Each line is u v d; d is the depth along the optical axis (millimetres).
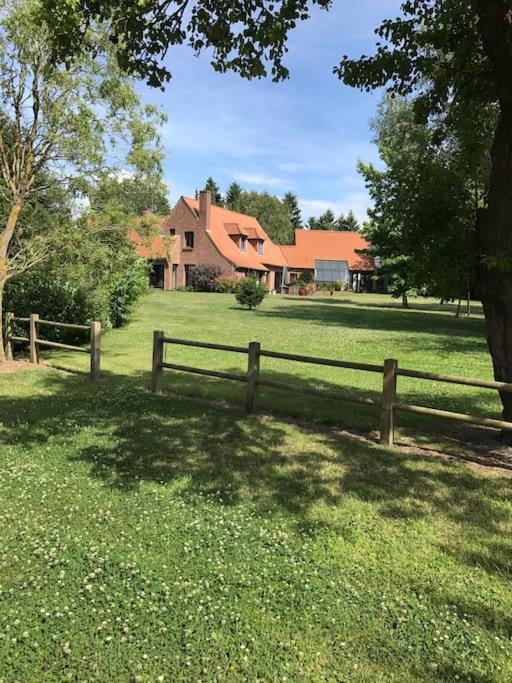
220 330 18281
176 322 20406
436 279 6234
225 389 9258
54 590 3352
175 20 5746
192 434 6434
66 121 10195
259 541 3982
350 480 5113
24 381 9492
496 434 6707
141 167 11062
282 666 2785
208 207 48750
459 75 6453
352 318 25312
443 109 7645
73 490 4793
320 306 33562
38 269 11625
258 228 60281
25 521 4188
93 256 10789
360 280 62906
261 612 3193
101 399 8133
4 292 12898
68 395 8414
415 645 2947
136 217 11602
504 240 5609
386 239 25922
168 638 2971
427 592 3410
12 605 3205
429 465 5547
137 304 21234
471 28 6227
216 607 3217
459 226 6250
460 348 15375
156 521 4250
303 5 5812
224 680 2695
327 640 2979
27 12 9047
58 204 11492
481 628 3092
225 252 48781
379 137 20531
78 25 4969
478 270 6000
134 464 5430
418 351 14602
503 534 4125
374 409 8117
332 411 7891
